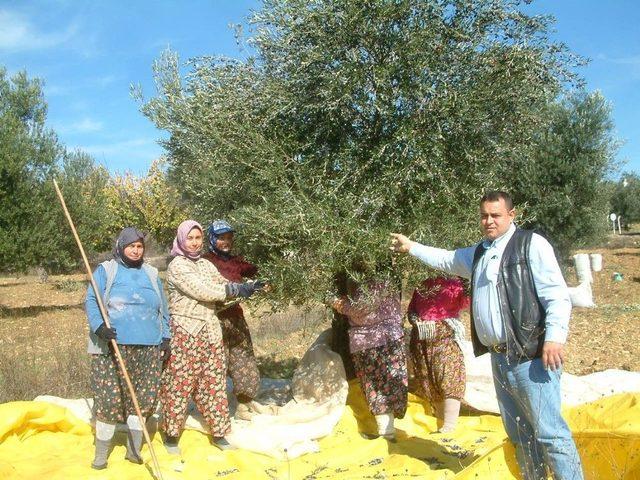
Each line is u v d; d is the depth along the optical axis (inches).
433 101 196.7
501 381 161.9
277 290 200.8
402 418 216.1
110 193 1245.7
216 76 219.8
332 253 191.6
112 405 193.0
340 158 205.5
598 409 184.7
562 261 730.2
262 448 208.2
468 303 222.2
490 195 160.6
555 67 208.8
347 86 197.9
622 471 164.2
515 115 213.5
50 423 217.8
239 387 232.1
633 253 1087.6
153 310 199.0
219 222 220.1
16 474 187.2
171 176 251.9
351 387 243.0
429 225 198.4
